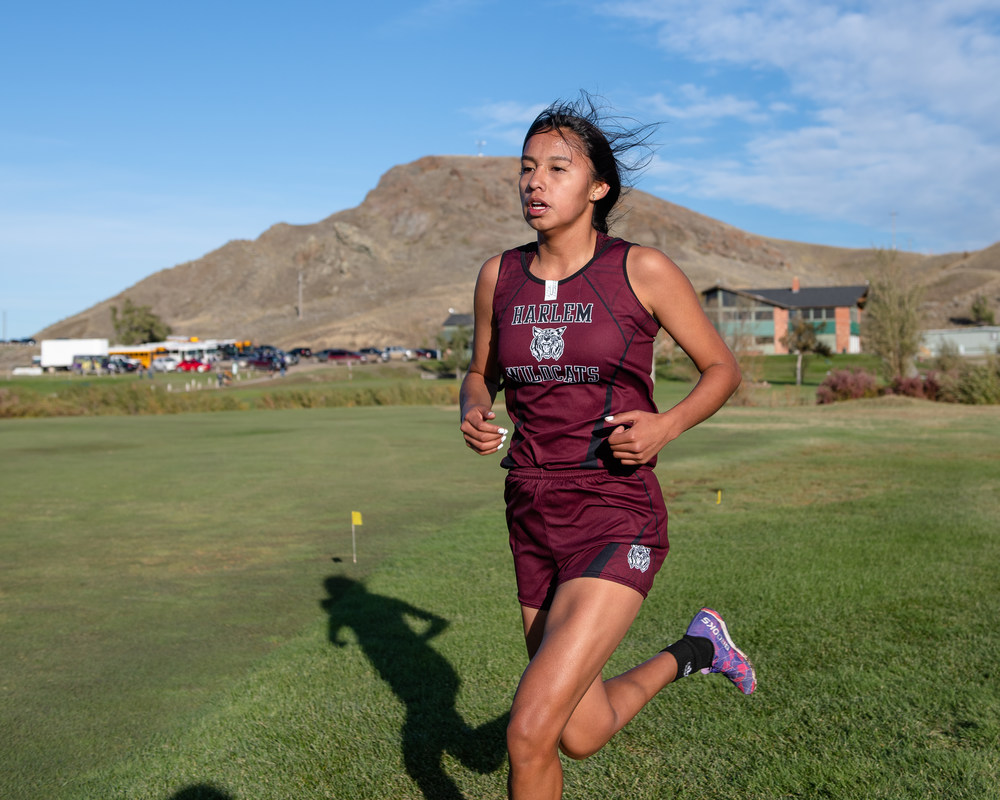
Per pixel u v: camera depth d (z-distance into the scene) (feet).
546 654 7.24
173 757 11.42
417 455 52.54
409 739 11.83
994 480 36.29
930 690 13.06
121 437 69.00
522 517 8.46
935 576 19.98
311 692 13.60
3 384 196.03
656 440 7.60
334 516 31.12
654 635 15.97
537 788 7.01
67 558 24.47
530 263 8.71
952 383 97.04
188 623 17.87
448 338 320.29
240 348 364.79
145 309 466.29
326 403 134.31
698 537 25.25
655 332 8.35
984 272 494.18
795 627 16.34
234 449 57.36
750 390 107.55
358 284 616.39
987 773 10.42
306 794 10.37
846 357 233.14
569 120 8.30
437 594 19.54
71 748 11.76
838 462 43.80
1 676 14.69
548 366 8.20
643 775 10.59
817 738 11.51
